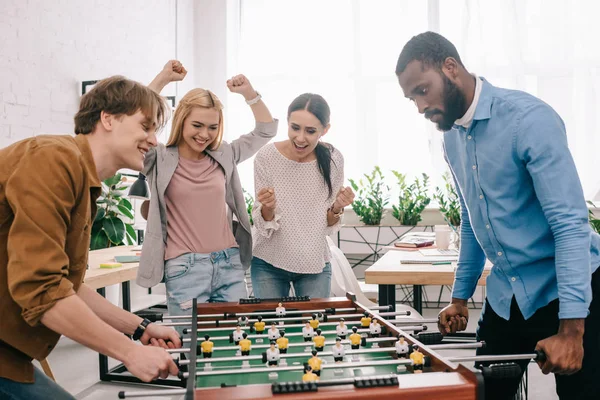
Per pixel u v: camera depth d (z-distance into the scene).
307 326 1.64
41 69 3.94
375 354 1.55
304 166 2.47
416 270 2.70
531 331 1.68
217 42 5.99
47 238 1.20
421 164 5.74
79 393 3.19
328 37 5.88
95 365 3.71
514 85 5.46
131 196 3.08
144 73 5.18
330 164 2.50
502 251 1.65
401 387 1.08
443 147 1.88
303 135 2.34
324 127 2.39
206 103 2.24
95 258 3.41
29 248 1.19
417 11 5.71
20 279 1.18
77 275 1.40
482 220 1.69
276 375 1.36
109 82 1.43
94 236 4.14
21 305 1.20
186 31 5.89
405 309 3.11
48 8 4.00
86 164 1.34
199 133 2.25
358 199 5.55
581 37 5.38
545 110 1.53
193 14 6.02
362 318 1.79
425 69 1.58
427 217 5.55
